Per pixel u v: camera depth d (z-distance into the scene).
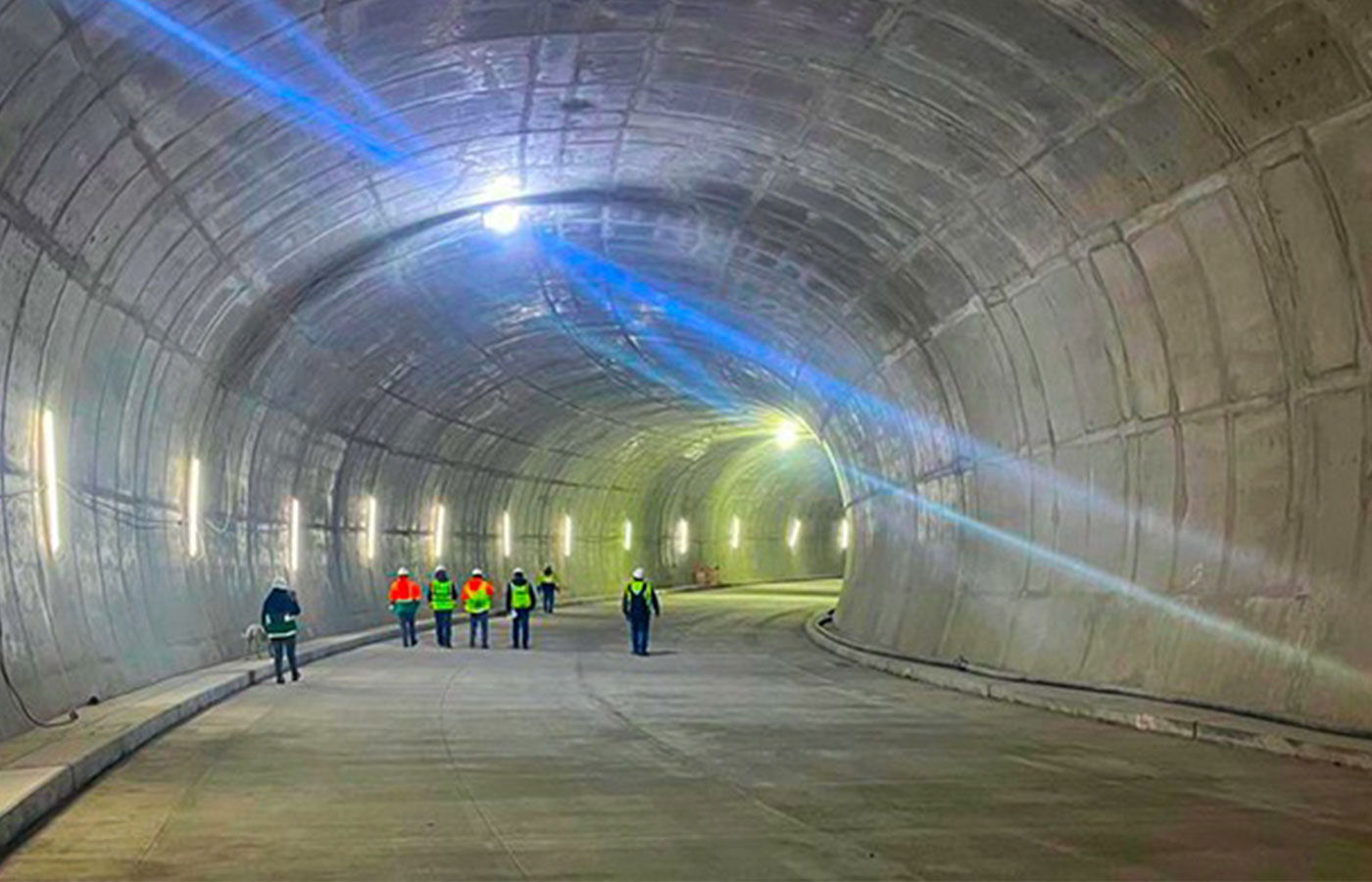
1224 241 13.34
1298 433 13.15
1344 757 11.09
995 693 17.86
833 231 20.44
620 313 29.56
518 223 22.20
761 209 20.61
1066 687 17.02
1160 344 15.19
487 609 29.02
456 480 38.56
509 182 19.86
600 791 10.49
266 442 24.86
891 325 22.91
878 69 14.43
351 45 13.03
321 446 28.30
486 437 38.34
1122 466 16.59
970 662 20.73
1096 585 17.08
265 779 11.12
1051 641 17.95
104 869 7.82
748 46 14.40
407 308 25.53
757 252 23.02
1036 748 12.73
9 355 12.84
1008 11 12.23
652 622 37.91
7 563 12.84
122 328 16.14
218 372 20.86
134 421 17.64
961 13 12.59
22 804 8.86
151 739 13.56
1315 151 11.51
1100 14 11.62
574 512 49.69
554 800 10.10
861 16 13.21
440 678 21.31
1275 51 10.91
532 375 34.97
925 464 24.97
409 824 9.13
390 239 21.14
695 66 15.05
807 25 13.68
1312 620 12.57
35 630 13.35
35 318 13.34
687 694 18.81
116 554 16.89
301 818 9.38
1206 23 10.99
